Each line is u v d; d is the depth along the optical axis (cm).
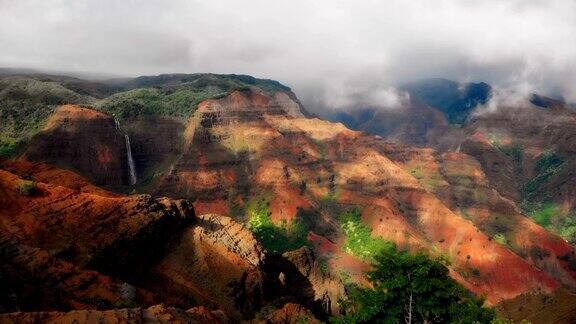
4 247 4866
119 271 5912
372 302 3731
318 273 8675
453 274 15100
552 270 18462
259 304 6712
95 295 4859
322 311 7862
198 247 6975
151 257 6525
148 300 5388
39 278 4669
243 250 7569
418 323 3759
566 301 8369
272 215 16288
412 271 3644
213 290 6481
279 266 8281
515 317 9056
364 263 14500
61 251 5356
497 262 15812
